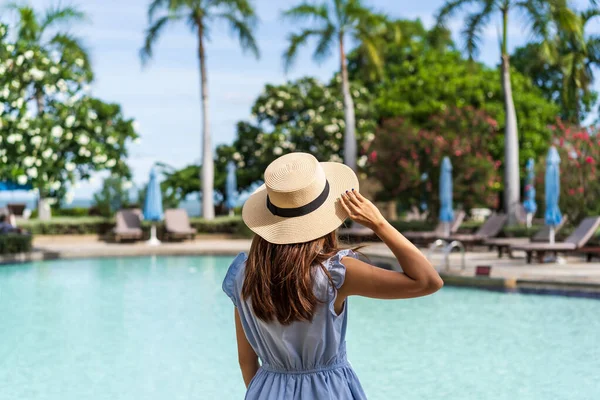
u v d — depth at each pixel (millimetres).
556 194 13828
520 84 29156
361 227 18594
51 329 8094
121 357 6688
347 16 23969
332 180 2094
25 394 5449
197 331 7953
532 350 6750
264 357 2154
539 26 19656
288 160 2072
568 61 23516
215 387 5605
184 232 20375
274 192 2002
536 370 6000
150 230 21203
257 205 2133
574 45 23344
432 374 5891
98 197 23984
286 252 2006
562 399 5160
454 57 30438
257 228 2045
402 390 5422
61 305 9820
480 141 22672
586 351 6688
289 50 24047
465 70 28922
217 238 22266
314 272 1991
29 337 7648
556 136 18922
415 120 28578
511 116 20188
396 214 29953
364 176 28016
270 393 2090
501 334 7523
